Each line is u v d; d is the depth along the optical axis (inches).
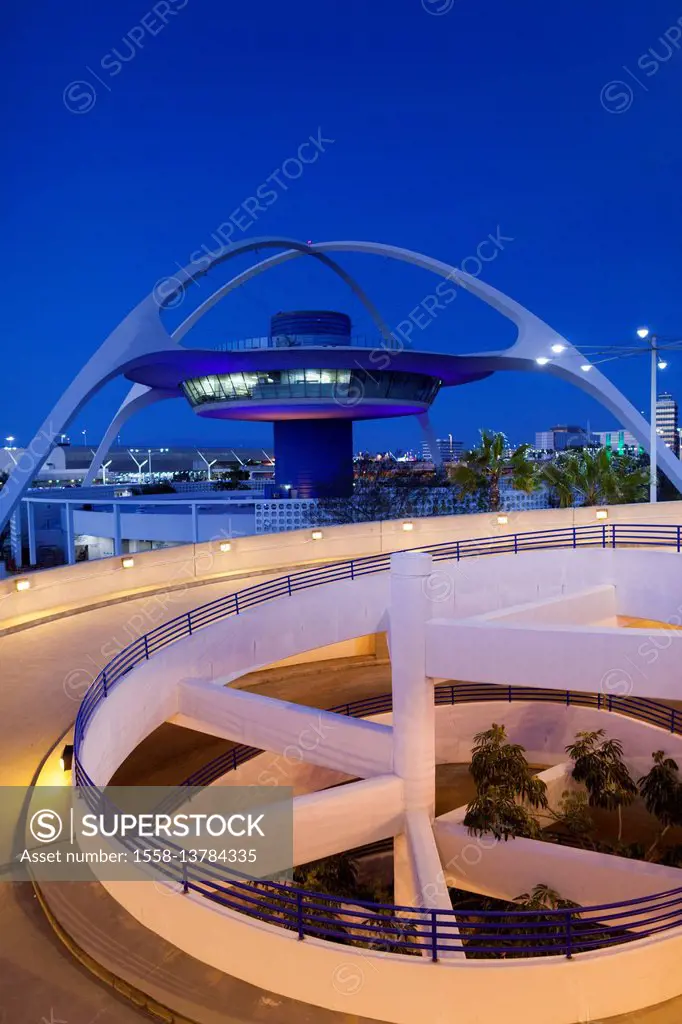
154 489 3666.3
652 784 719.1
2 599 816.3
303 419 2827.3
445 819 664.4
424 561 596.4
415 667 602.2
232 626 738.8
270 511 2303.2
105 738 536.4
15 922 354.0
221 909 338.0
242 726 663.8
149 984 320.5
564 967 335.0
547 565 861.2
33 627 803.4
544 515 1257.4
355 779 855.7
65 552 2987.2
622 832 808.3
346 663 1208.8
